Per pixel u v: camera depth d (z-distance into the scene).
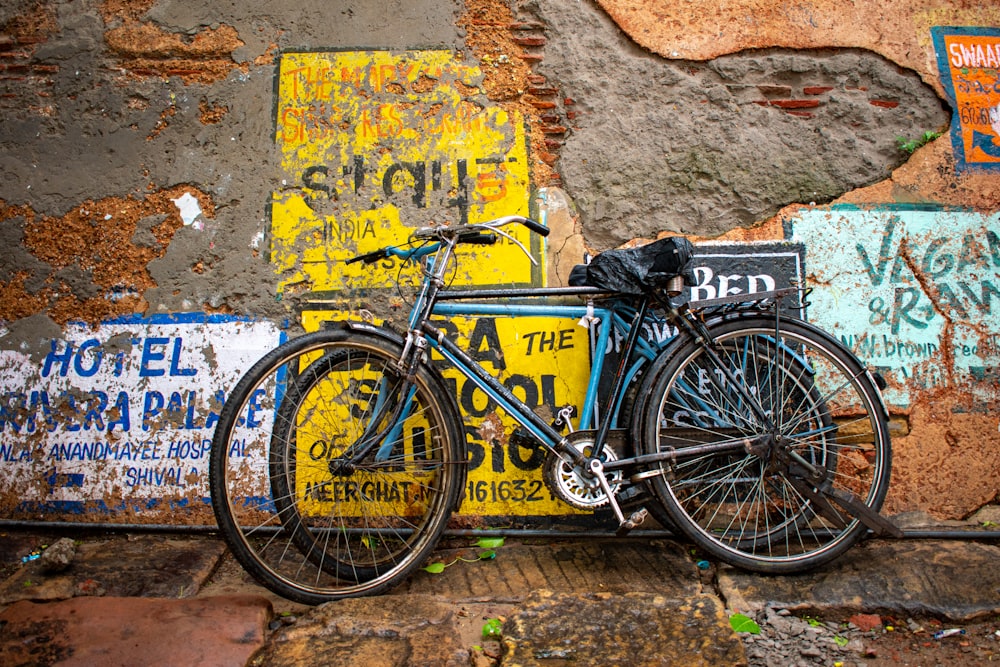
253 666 2.40
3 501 3.27
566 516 3.23
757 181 3.38
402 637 2.49
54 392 3.30
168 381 3.29
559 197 3.35
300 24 3.39
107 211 3.36
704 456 2.90
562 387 3.26
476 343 3.27
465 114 3.36
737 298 2.91
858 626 2.65
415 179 3.33
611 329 3.19
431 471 2.98
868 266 3.36
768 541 3.02
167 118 3.38
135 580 2.86
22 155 3.39
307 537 2.79
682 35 3.40
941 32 3.42
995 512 3.27
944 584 2.81
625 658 2.38
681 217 3.37
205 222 3.35
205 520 3.23
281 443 2.76
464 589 2.85
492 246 3.31
